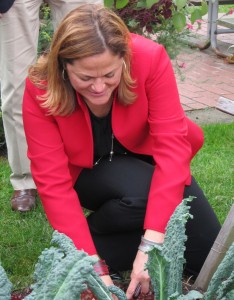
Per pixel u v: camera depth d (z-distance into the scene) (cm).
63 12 305
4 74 311
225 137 422
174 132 207
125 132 214
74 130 208
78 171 228
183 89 551
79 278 122
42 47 423
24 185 321
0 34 305
